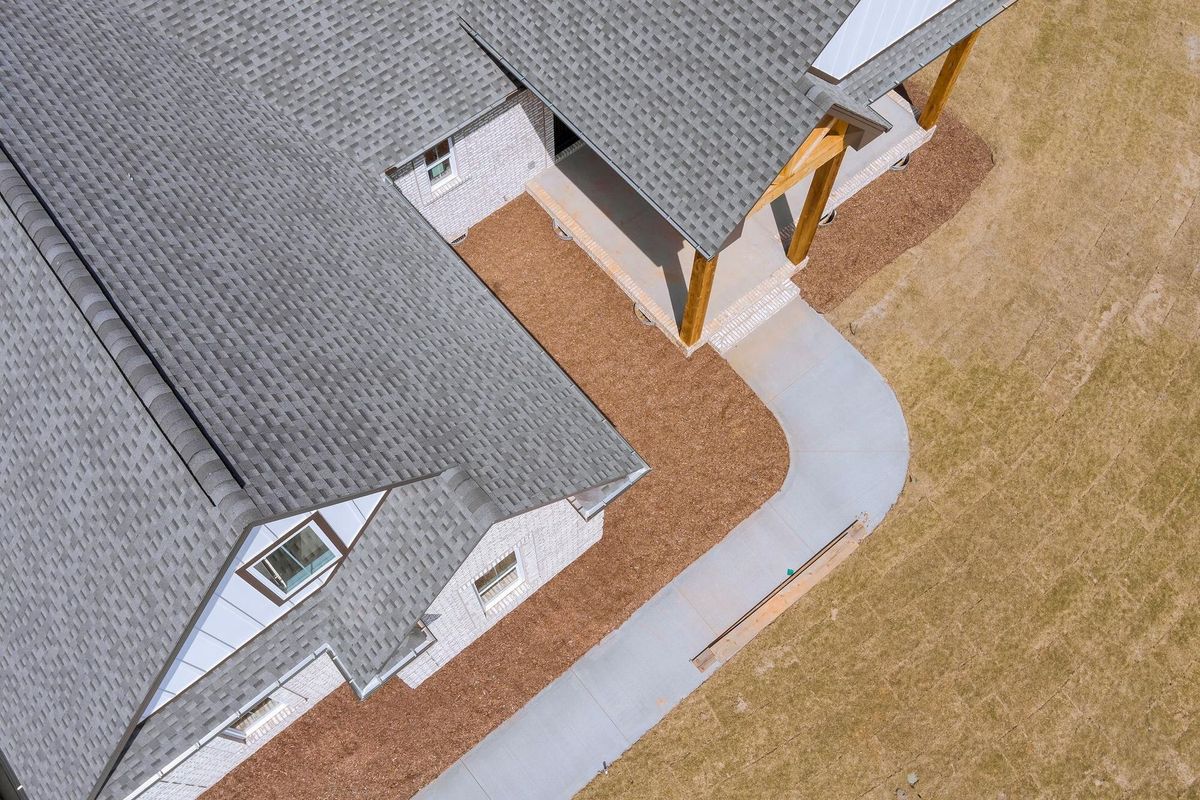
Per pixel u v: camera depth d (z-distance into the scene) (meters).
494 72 20.84
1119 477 20.58
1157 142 25.73
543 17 19.69
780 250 23.20
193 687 14.24
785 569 19.44
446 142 21.06
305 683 16.47
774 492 20.30
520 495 14.50
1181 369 22.03
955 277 23.31
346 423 13.62
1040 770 17.56
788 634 18.83
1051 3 28.23
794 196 24.12
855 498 20.28
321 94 19.86
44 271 13.34
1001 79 26.88
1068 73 27.02
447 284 18.36
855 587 19.31
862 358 22.08
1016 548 19.75
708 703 18.16
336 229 17.59
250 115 18.83
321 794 17.17
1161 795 17.38
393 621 14.16
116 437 12.59
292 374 13.82
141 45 18.56
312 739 17.58
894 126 25.41
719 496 20.20
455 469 14.14
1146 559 19.62
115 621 12.51
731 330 22.22
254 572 13.17
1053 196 24.72
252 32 19.86
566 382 17.67
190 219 15.38
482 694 18.12
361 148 19.72
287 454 12.55
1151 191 24.83
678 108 17.88
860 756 17.67
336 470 12.78
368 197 19.08
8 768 13.80
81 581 12.80
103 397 12.72
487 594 17.47
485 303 18.55
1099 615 19.02
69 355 13.04
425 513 14.16
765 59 17.08
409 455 13.84
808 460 20.70
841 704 18.14
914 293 23.05
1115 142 25.72
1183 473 20.62
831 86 18.25
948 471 20.66
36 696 13.20
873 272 23.30
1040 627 18.89
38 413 13.26
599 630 18.77
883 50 20.00
